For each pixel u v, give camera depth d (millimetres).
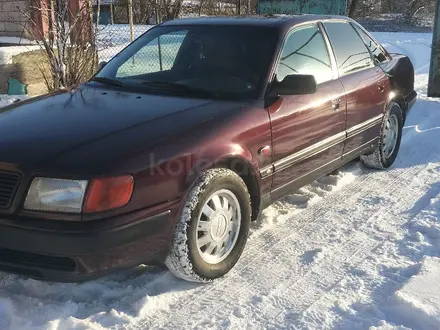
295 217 4270
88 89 3998
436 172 5395
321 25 4559
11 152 2820
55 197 2668
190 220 3012
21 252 2752
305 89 3586
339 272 3381
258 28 4098
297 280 3291
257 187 3537
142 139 2943
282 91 3660
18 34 9562
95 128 3062
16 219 2680
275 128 3613
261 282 3271
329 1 10133
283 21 4215
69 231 2611
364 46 5184
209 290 3180
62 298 3033
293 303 3035
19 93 8430
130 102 3555
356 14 32594
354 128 4672
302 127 3900
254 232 3980
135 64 4289
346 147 4641
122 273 3320
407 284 3127
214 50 4051
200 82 3844
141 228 2799
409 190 4883
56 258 2709
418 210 4383
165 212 2906
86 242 2625
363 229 4027
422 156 5926
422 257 3504
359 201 4613
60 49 7652
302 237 3898
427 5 33188
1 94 7965
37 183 2691
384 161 5434
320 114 4102
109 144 2873
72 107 3502
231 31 4152
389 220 4191
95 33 8391
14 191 2713
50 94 4000
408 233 3938
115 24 13953
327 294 3117
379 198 4672
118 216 2717
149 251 2900
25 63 8461
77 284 3156
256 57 3879
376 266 3439
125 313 2912
